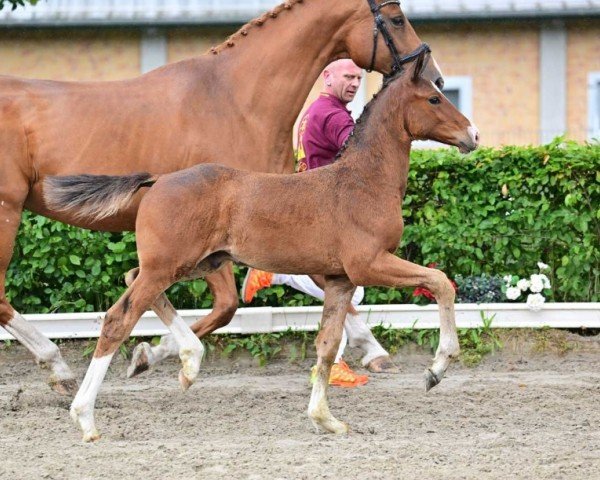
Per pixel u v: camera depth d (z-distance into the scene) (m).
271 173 7.71
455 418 7.83
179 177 6.91
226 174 6.96
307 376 9.80
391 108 7.11
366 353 9.66
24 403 8.36
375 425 7.56
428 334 10.53
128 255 10.39
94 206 7.01
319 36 8.41
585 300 10.88
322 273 7.10
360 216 6.94
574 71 22.52
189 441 6.93
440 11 21.61
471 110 22.69
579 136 22.56
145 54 22.52
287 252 6.93
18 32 22.39
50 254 10.37
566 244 10.82
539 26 22.41
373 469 6.04
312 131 8.94
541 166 10.61
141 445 6.77
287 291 10.74
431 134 7.14
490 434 7.21
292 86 8.37
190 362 7.52
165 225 6.79
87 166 7.95
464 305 10.48
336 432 7.18
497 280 10.70
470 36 22.59
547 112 22.59
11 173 7.90
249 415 7.96
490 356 10.41
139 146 8.00
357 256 6.93
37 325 10.25
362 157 7.05
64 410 8.10
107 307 10.62
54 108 8.02
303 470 6.01
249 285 9.53
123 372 9.99
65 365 8.29
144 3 22.33
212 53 8.41
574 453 6.48
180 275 6.89
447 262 10.88
